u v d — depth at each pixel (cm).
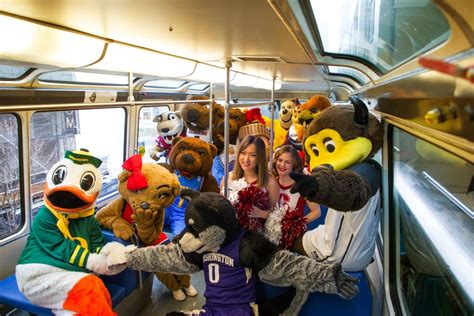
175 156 344
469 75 52
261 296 221
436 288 168
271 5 94
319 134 179
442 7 56
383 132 178
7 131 263
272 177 239
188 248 185
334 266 178
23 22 124
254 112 451
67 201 222
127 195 267
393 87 122
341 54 217
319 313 200
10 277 250
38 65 231
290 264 184
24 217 286
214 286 192
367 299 192
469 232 158
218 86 695
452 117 62
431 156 186
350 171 159
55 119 315
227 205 183
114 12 110
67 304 204
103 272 219
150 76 366
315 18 128
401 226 223
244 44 174
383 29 162
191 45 182
